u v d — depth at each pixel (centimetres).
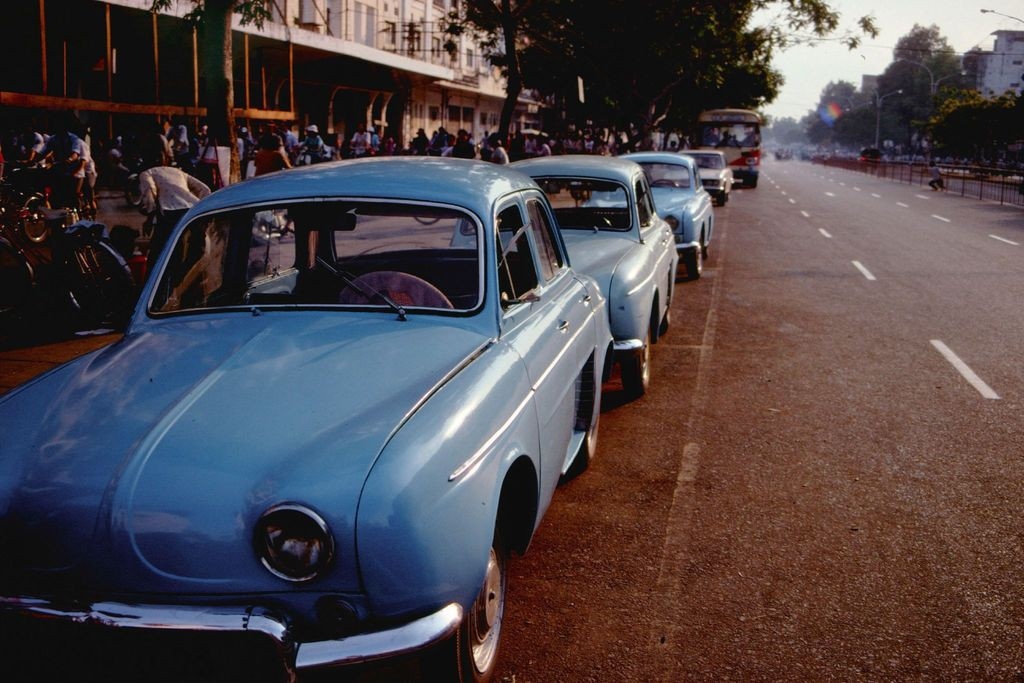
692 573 420
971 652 353
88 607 257
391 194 384
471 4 1773
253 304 374
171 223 783
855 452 585
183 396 296
